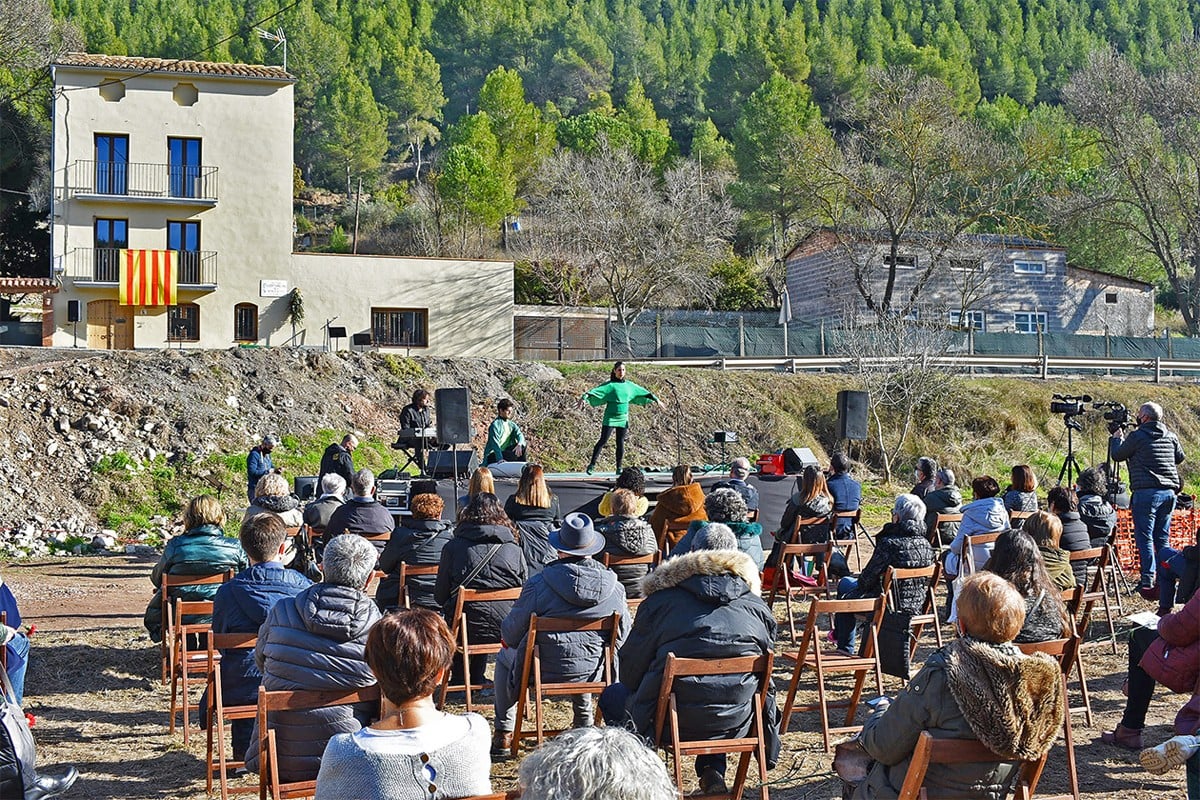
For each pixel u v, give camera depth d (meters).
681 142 99.88
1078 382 33.25
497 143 78.38
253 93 36.09
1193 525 13.52
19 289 34.19
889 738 4.28
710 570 5.25
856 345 30.61
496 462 15.66
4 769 5.09
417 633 3.67
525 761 2.75
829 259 47.69
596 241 47.97
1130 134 49.47
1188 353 37.41
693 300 52.75
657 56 111.06
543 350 36.91
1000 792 4.21
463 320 36.31
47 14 52.00
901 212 45.53
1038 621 5.86
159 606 8.38
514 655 6.55
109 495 19.59
